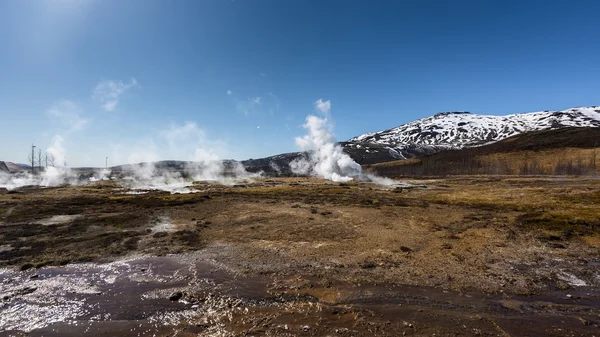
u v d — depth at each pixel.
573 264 17.64
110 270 17.48
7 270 17.53
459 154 154.25
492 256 18.94
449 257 18.84
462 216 30.31
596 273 16.39
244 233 24.94
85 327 11.70
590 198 37.16
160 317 12.35
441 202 39.91
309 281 15.68
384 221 28.59
